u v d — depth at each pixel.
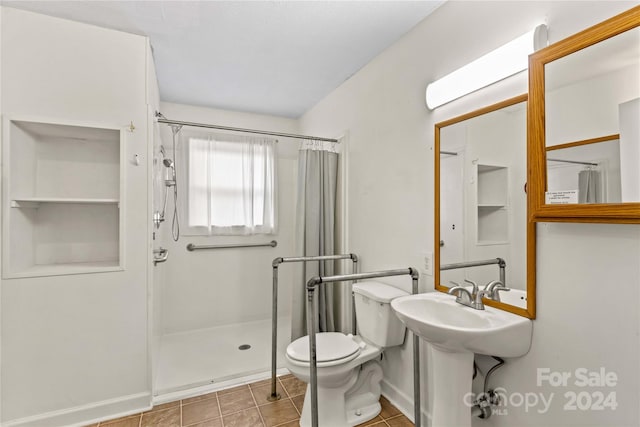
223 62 2.26
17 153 1.68
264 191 3.38
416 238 1.82
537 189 1.15
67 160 1.94
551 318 1.14
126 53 1.88
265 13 1.71
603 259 1.00
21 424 1.64
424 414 1.74
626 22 0.91
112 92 1.85
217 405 1.93
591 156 1.00
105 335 1.81
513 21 1.28
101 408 1.79
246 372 2.31
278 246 3.54
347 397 1.88
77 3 1.63
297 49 2.08
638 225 0.92
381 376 1.99
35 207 1.85
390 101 2.04
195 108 3.17
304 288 2.55
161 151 2.62
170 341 2.91
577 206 1.03
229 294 3.31
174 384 2.12
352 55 2.16
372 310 1.89
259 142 3.39
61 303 1.73
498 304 1.33
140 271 1.90
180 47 2.06
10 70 1.64
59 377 1.72
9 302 1.63
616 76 0.95
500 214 1.32
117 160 2.04
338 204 2.70
